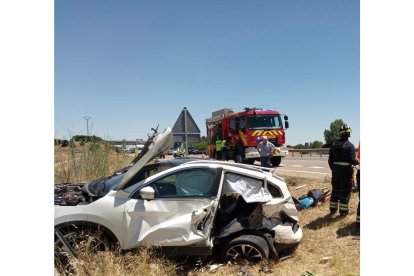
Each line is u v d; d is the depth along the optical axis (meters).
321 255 5.52
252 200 4.86
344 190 7.32
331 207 7.60
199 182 4.90
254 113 18.09
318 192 8.74
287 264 5.11
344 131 7.29
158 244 4.55
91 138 10.52
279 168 17.95
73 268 4.07
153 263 4.39
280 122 18.47
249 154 17.69
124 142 11.23
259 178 5.11
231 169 5.04
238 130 18.81
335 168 7.41
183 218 4.60
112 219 4.54
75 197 5.01
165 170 4.91
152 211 4.60
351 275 4.70
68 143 9.80
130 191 4.73
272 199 5.12
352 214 7.38
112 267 4.11
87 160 9.73
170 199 4.71
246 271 4.66
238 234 5.00
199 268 4.86
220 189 4.88
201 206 4.74
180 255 4.70
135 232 4.56
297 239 5.25
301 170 16.61
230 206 5.34
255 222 5.04
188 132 12.66
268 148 13.63
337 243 5.96
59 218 4.46
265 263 4.82
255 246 4.82
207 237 4.71
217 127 22.00
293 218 5.29
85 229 4.52
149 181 4.78
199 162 5.10
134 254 4.50
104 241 4.54
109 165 10.01
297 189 10.62
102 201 4.62
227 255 4.95
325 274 4.80
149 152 4.71
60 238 4.27
